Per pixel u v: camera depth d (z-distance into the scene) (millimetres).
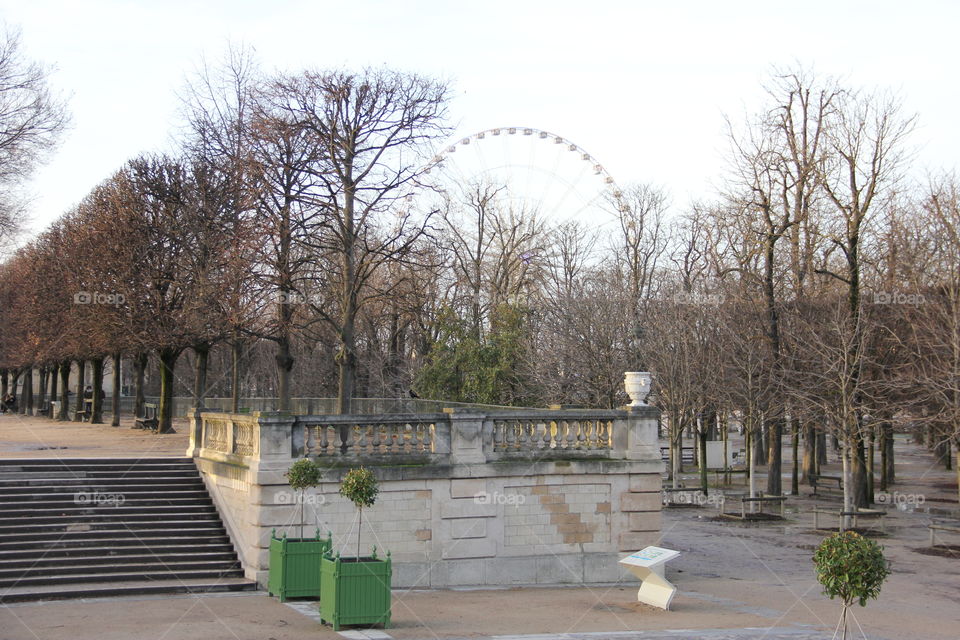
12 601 20969
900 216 45781
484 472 25266
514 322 42938
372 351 56875
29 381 84938
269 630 17844
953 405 35719
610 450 26625
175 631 17578
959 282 37688
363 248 39688
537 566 25609
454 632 18109
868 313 41812
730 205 56750
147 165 49344
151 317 47375
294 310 39688
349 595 18047
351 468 23531
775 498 39438
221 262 40688
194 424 29812
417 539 24688
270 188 38031
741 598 23891
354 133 38562
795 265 45375
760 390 43219
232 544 24938
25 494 25922
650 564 21766
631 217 58562
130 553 24016
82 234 53344
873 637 19141
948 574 27547
